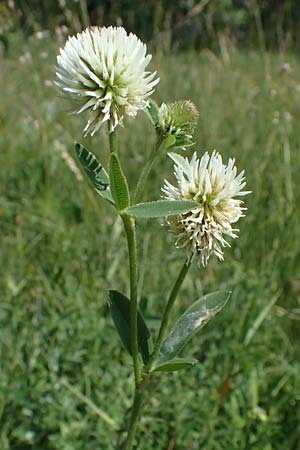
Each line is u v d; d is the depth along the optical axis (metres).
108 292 0.18
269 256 0.32
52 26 0.54
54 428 0.24
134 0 0.74
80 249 0.32
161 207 0.16
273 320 0.29
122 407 0.25
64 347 0.26
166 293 0.30
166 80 0.49
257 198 0.34
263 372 0.27
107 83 0.15
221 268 0.32
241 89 0.49
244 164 0.37
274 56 0.63
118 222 0.33
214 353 0.27
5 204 0.37
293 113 0.42
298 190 0.34
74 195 0.37
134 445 0.23
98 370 0.26
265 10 0.77
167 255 0.31
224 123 0.42
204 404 0.25
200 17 0.69
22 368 0.26
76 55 0.15
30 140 0.42
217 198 0.16
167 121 0.16
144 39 0.67
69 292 0.30
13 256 0.33
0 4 0.51
